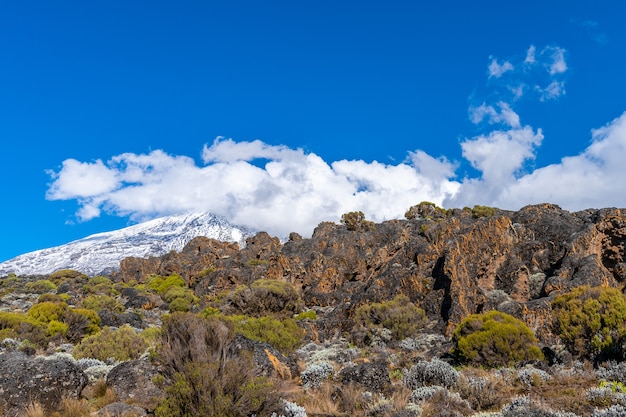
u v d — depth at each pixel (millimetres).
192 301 51938
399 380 16734
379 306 30984
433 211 68875
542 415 11203
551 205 42406
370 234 54969
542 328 24953
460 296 30188
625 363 16000
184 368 12102
